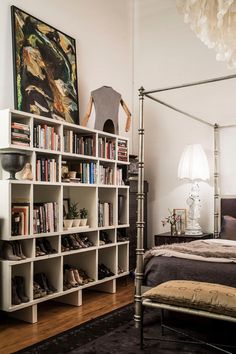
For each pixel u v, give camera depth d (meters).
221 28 1.94
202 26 1.91
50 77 3.99
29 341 2.76
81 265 4.05
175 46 5.29
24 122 3.32
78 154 3.83
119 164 4.55
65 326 3.08
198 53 5.11
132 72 5.59
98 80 4.87
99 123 4.34
